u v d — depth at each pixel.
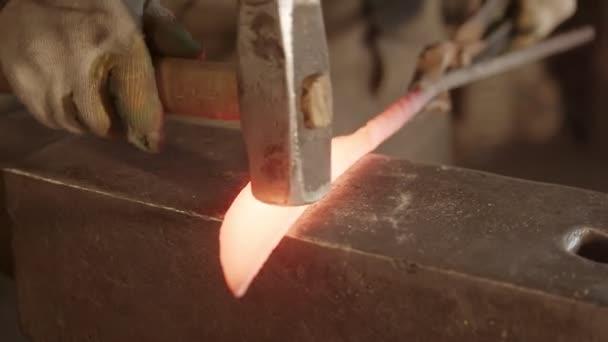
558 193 0.76
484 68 1.04
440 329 0.68
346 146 0.80
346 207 0.74
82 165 0.83
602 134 1.76
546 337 0.65
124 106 0.75
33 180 0.81
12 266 0.92
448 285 0.67
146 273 0.78
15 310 1.10
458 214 0.73
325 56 0.64
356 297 0.70
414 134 1.50
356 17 1.34
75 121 0.78
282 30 0.62
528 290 0.65
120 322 0.81
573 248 0.70
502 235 0.70
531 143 1.75
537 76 1.72
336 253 0.70
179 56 0.76
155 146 0.76
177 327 0.78
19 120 0.95
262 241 0.71
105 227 0.79
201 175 0.80
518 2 1.15
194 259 0.75
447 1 1.45
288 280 0.72
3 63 0.78
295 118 0.64
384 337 0.70
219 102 0.71
